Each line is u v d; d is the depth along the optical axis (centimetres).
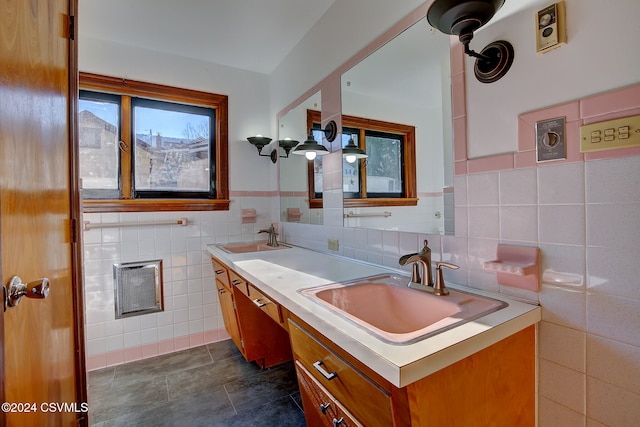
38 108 84
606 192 78
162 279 235
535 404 94
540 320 92
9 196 65
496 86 101
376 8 151
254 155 271
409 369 61
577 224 84
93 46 211
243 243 254
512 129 97
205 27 203
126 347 222
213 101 254
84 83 209
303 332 102
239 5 181
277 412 164
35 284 71
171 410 166
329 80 189
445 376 70
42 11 88
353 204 174
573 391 86
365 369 75
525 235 95
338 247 187
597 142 78
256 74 272
